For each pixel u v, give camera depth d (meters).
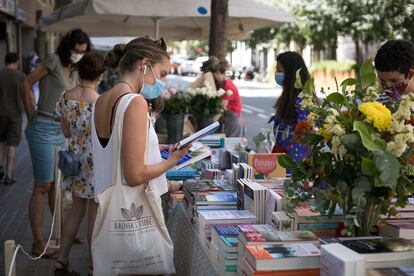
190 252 2.86
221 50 6.61
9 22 18.84
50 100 4.28
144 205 2.55
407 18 19.92
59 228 4.62
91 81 3.74
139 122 2.44
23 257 4.50
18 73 7.42
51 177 4.41
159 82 2.67
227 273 2.17
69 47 4.26
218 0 6.45
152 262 2.57
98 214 2.50
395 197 2.14
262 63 44.50
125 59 2.65
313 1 21.02
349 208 2.05
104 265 2.53
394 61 2.57
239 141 4.43
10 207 6.29
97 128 2.64
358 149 1.93
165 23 9.06
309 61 35.16
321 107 2.14
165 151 3.54
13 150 7.50
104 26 9.39
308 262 1.89
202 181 3.29
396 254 1.77
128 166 2.43
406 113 1.89
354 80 2.13
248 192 2.70
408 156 1.96
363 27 19.97
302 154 3.20
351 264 1.68
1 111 7.37
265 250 1.95
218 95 5.24
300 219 2.27
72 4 7.05
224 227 2.39
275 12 7.14
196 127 5.42
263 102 23.98
